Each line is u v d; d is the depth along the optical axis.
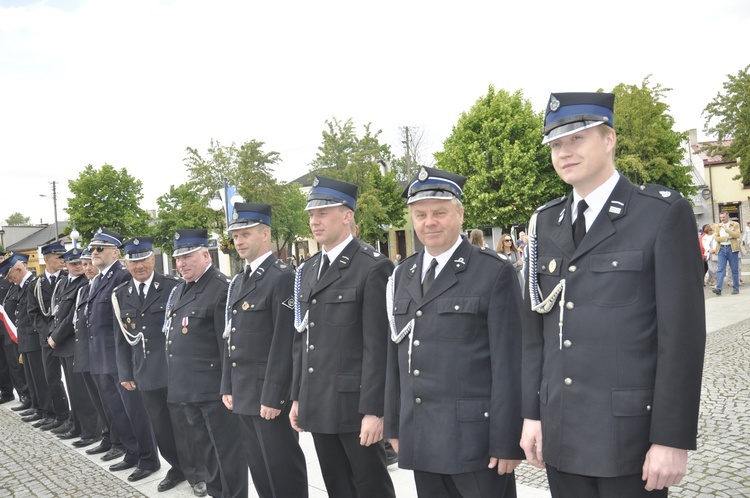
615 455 1.90
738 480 3.62
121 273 5.65
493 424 2.49
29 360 7.33
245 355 3.77
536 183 26.41
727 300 11.75
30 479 5.21
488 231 31.31
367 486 3.21
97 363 5.34
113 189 34.06
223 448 4.20
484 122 26.86
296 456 3.73
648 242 1.91
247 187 29.16
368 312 3.12
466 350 2.58
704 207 34.09
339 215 3.35
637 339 1.91
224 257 35.72
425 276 2.78
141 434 5.07
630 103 26.67
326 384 3.21
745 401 5.18
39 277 7.02
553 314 2.11
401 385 2.75
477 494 2.56
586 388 1.96
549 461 2.06
